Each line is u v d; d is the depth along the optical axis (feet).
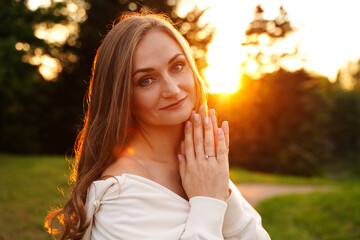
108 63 3.78
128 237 3.28
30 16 32.24
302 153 64.08
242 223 3.95
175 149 4.16
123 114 3.65
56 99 65.16
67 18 34.45
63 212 3.65
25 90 43.96
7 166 29.66
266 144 66.08
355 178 57.00
